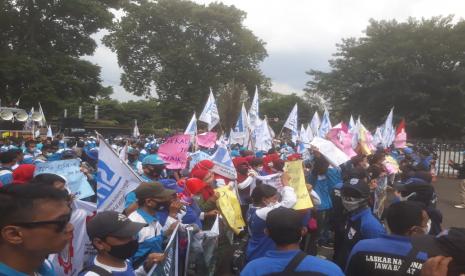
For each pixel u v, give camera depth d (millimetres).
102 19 42938
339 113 49688
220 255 6988
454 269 2387
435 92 43844
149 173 6082
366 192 4496
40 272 2363
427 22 45094
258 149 14312
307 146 13930
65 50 44281
